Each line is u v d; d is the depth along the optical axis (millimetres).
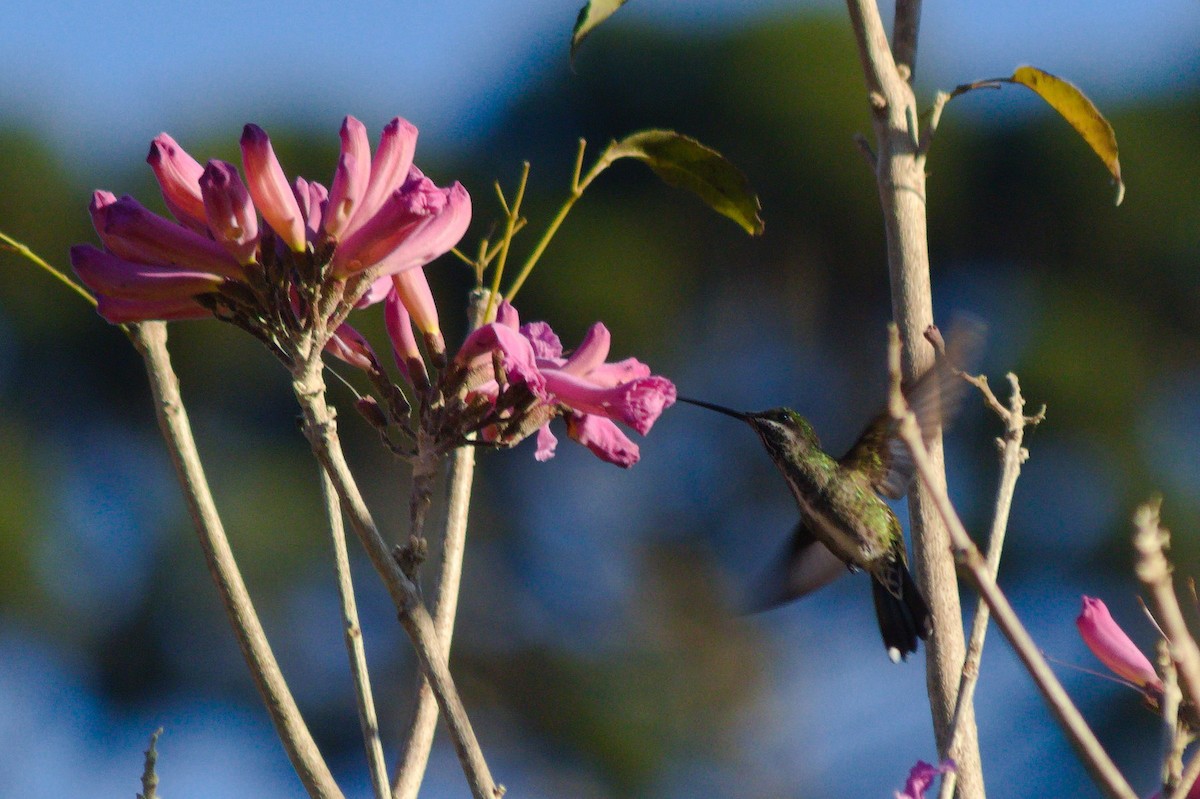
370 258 3117
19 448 17156
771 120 18188
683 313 18250
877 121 3934
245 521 16234
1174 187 18109
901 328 3873
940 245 18734
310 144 17953
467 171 19172
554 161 19016
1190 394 17656
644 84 18766
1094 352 16984
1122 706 15000
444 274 17406
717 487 17953
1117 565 16125
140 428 17406
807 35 18703
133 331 3338
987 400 3475
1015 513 16250
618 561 17656
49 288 17656
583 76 19234
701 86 18656
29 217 17859
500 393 3275
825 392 18422
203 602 16453
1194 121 18578
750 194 4336
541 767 17016
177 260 3119
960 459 16641
